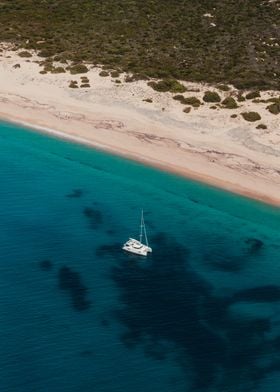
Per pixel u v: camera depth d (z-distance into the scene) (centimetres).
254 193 7506
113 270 5806
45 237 6281
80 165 7988
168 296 5497
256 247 6419
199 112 9325
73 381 4491
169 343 4941
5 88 10100
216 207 7181
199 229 6681
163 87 10038
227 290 5662
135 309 5291
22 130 8869
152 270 5853
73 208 6912
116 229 6544
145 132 8825
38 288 5462
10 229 6381
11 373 4509
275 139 8631
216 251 6288
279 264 6147
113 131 8850
